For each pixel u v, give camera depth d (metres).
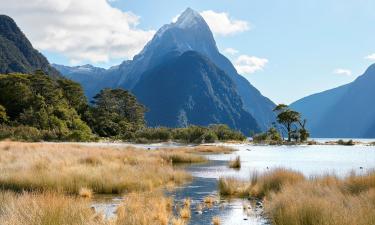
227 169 28.86
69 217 8.88
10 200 11.10
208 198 15.04
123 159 29.11
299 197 12.18
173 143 83.69
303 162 36.91
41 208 9.14
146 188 17.73
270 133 113.12
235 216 12.51
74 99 131.75
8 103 106.44
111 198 15.51
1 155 25.92
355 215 9.47
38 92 115.50
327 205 10.77
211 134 90.06
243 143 97.56
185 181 21.48
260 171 27.11
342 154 52.88
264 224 11.41
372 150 66.69
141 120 152.12
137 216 10.19
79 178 17.31
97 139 85.75
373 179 14.55
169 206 13.96
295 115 115.50
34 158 23.77
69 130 94.00
